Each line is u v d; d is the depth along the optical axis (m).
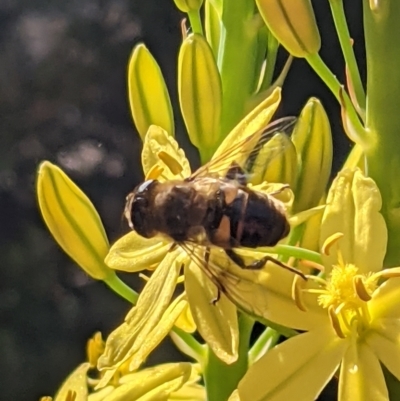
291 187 0.09
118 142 0.29
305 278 0.08
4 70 0.30
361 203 0.09
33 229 0.29
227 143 0.09
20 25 0.30
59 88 0.30
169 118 0.10
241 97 0.10
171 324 0.08
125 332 0.08
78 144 0.29
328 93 0.24
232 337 0.08
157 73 0.10
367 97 0.09
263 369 0.08
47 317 0.28
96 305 0.28
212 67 0.09
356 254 0.08
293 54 0.09
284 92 0.25
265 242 0.09
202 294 0.09
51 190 0.09
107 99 0.30
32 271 0.28
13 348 0.27
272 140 0.09
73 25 0.30
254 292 0.08
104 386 0.09
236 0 0.09
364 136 0.09
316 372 0.08
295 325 0.08
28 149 0.29
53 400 0.10
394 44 0.09
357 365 0.08
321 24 0.25
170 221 0.09
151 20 0.29
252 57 0.10
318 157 0.09
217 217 0.09
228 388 0.09
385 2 0.09
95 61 0.30
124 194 0.29
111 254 0.09
